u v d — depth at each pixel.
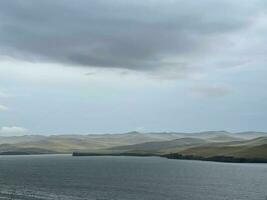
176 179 177.00
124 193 125.06
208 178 182.25
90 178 183.00
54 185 148.25
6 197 114.25
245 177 186.38
